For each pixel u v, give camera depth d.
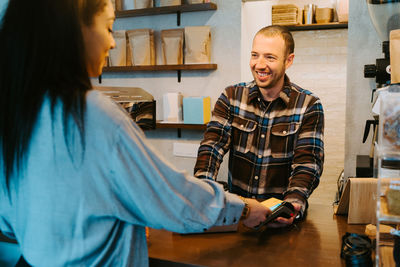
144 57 2.96
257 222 1.16
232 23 2.82
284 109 1.74
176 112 2.93
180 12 2.92
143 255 0.84
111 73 3.23
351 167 2.57
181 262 1.08
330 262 1.07
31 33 0.68
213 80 2.93
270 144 1.76
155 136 3.18
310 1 4.52
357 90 2.51
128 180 0.74
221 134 1.80
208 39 2.82
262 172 1.77
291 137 1.72
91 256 0.75
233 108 1.83
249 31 3.08
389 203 0.91
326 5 4.48
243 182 1.82
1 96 0.70
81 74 0.73
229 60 2.86
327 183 4.76
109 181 0.74
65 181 0.71
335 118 4.75
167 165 0.81
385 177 0.91
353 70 2.50
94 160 0.72
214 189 0.93
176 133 3.11
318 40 4.69
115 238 0.79
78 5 0.71
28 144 0.71
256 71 1.64
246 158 1.80
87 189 0.72
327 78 4.73
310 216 1.47
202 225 0.86
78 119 0.70
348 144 2.56
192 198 0.85
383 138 0.91
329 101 4.75
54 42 0.68
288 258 1.10
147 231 1.24
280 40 1.60
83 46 0.73
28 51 0.68
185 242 1.22
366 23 2.44
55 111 0.70
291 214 1.29
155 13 2.93
